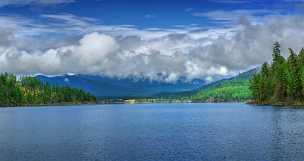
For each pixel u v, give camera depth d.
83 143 70.12
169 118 150.62
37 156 56.28
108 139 76.31
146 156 55.47
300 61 195.75
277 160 50.28
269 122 106.38
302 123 100.06
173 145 66.12
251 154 54.81
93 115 182.12
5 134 87.50
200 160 51.75
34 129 100.88
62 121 135.88
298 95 191.38
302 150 57.25
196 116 161.75
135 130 96.00
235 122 114.12
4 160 53.56
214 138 75.00
